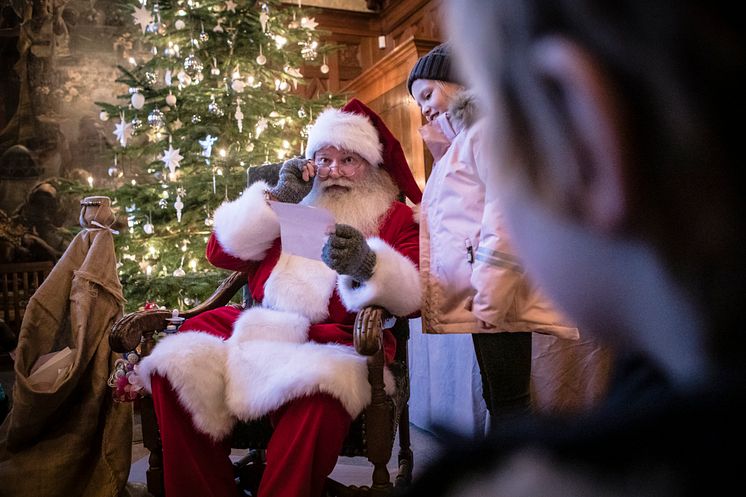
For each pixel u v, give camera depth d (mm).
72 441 2012
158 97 3590
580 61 130
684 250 125
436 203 1800
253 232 1981
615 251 136
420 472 176
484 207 1608
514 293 1469
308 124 3934
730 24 118
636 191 128
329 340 1869
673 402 134
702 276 124
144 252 3592
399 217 2102
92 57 6879
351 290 1762
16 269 6363
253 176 2320
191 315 2086
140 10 3553
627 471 136
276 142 3889
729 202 121
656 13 122
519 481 152
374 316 1638
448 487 165
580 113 133
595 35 130
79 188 3641
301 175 2092
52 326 2094
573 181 139
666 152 124
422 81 1870
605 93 128
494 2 147
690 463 127
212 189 3516
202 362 1720
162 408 1710
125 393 1794
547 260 149
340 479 2342
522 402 1670
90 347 2055
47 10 6781
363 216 2068
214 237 2119
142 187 3588
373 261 1697
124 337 1839
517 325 1495
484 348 1701
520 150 148
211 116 3641
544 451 153
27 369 2021
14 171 6719
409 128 4688
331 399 1604
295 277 1969
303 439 1587
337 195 2107
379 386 1646
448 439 178
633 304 137
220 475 1747
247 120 3701
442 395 2637
